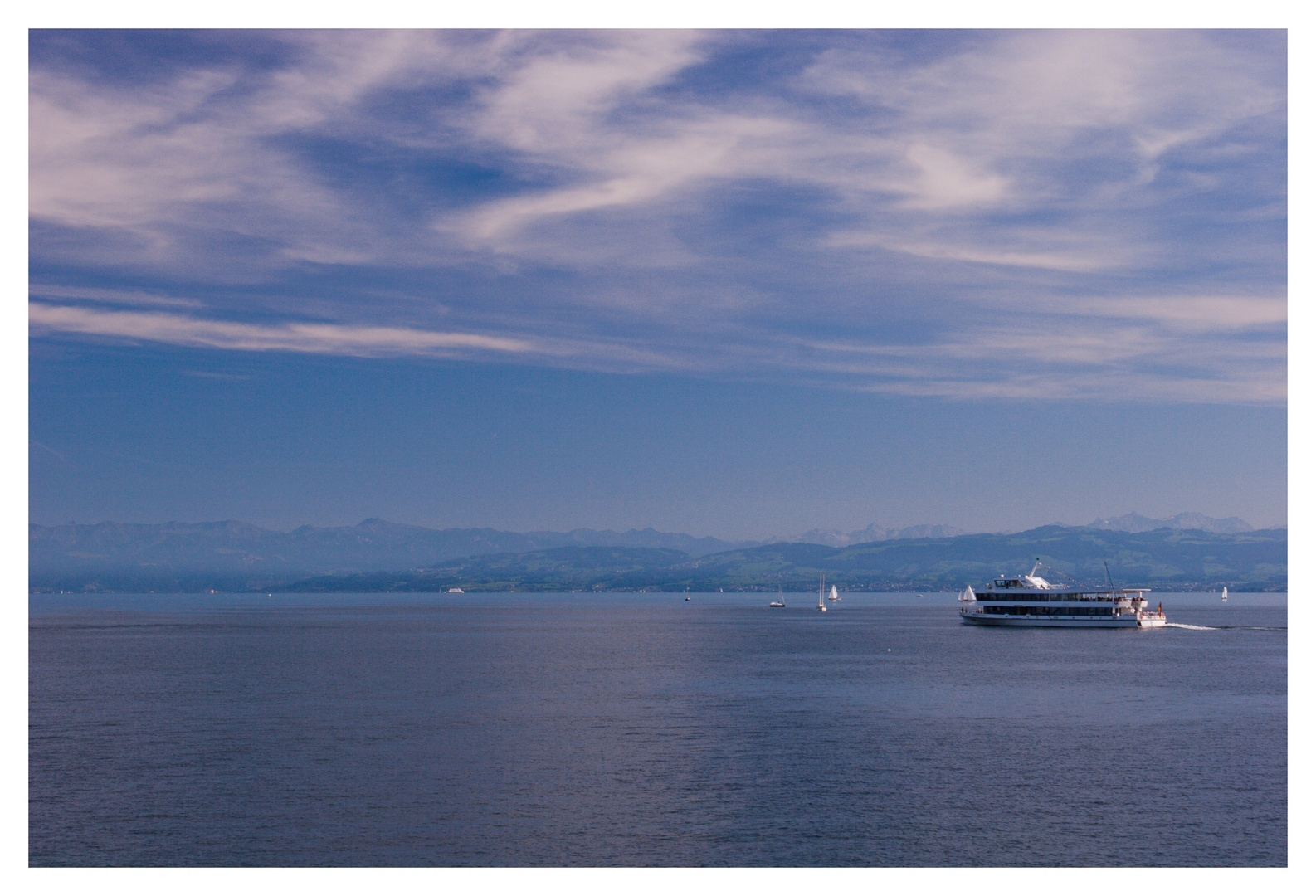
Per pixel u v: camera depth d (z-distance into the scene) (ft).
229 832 210.38
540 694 419.13
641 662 571.28
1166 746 299.38
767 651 651.66
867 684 455.63
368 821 217.97
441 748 292.81
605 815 223.30
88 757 281.33
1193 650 648.38
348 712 364.99
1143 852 201.67
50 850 200.13
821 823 218.18
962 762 276.00
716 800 235.61
